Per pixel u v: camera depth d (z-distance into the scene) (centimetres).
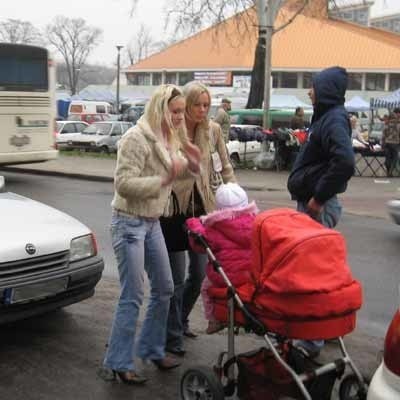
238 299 388
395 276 766
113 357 449
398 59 7256
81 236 541
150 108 430
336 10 2938
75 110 5216
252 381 391
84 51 8931
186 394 413
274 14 2659
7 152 1534
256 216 394
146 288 686
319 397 388
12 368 481
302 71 7325
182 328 523
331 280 365
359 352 521
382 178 1927
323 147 475
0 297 477
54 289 507
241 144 2145
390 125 1961
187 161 440
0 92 1509
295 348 404
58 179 1744
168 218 480
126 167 420
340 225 1108
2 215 544
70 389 448
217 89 5750
